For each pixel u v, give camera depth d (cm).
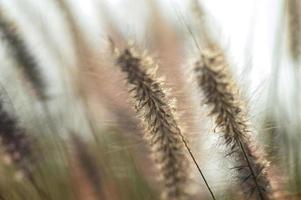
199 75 54
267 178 56
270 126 59
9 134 61
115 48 55
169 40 60
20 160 61
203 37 60
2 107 61
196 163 55
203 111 56
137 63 55
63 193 61
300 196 56
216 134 56
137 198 61
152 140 57
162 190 58
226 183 57
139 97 55
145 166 61
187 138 57
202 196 57
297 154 58
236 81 57
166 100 56
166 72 58
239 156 56
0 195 61
